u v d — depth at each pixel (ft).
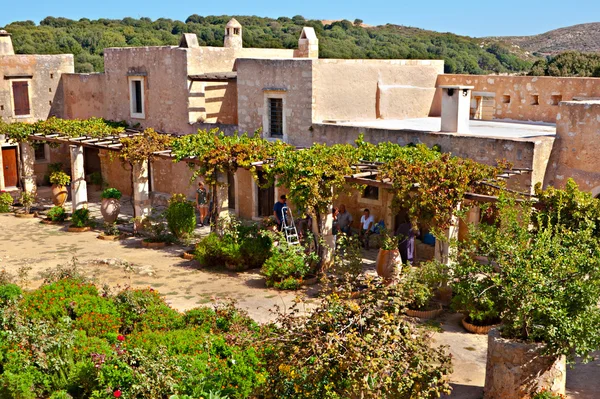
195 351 35.42
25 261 59.57
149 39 184.55
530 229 41.37
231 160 58.95
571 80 67.82
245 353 34.50
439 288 46.96
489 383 32.89
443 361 26.55
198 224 73.26
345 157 53.06
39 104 94.89
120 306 42.06
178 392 31.83
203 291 50.90
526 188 51.65
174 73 79.15
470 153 54.90
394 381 24.80
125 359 33.17
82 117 94.17
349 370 24.16
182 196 66.95
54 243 66.33
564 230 34.19
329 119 67.77
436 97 79.97
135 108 85.76
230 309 41.24
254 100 70.69
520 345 31.63
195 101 79.10
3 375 33.45
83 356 35.70
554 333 30.12
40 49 160.15
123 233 69.00
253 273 55.57
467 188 45.11
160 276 54.85
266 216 73.82
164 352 33.86
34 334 35.88
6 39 93.25
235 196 75.82
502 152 52.75
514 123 70.18
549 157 52.65
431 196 44.60
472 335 42.14
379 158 53.11
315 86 65.67
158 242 64.64
